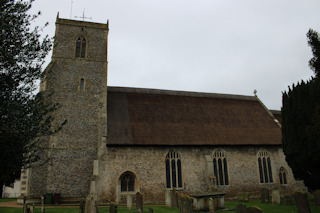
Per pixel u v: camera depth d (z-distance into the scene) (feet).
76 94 79.87
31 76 38.37
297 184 84.64
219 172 78.33
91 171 73.31
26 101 38.29
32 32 39.22
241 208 39.14
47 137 72.74
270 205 61.77
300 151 58.65
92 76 83.51
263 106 105.40
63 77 80.69
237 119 92.84
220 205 57.62
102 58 86.94
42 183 69.10
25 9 38.86
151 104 88.99
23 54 37.76
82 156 73.87
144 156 72.43
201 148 78.38
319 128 49.03
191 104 94.73
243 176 79.87
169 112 87.40
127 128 75.97
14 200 85.66
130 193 69.21
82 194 70.59
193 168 75.82
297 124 60.08
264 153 84.79
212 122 88.02
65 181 70.64
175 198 63.36
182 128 81.71
